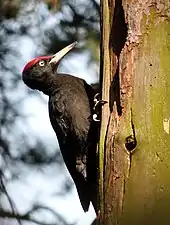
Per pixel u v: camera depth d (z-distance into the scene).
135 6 8.98
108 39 9.41
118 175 8.30
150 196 7.99
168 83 8.50
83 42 16.98
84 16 17.34
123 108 8.59
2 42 17.97
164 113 8.34
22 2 17.50
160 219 7.88
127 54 8.84
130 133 8.36
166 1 8.88
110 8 9.49
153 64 8.65
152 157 8.12
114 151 8.41
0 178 15.85
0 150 17.53
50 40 17.30
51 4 16.59
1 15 17.75
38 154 17.62
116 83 9.02
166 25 8.80
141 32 8.86
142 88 8.56
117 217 8.21
